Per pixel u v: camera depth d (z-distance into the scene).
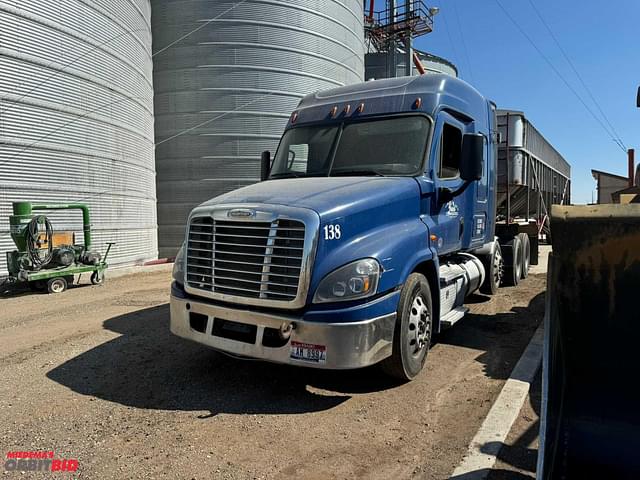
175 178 18.81
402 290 4.39
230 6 18.16
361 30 23.39
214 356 5.41
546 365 2.55
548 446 2.50
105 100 13.75
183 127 18.58
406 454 3.38
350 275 3.92
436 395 4.38
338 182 4.82
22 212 10.20
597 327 2.69
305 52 19.23
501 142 10.67
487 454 3.34
